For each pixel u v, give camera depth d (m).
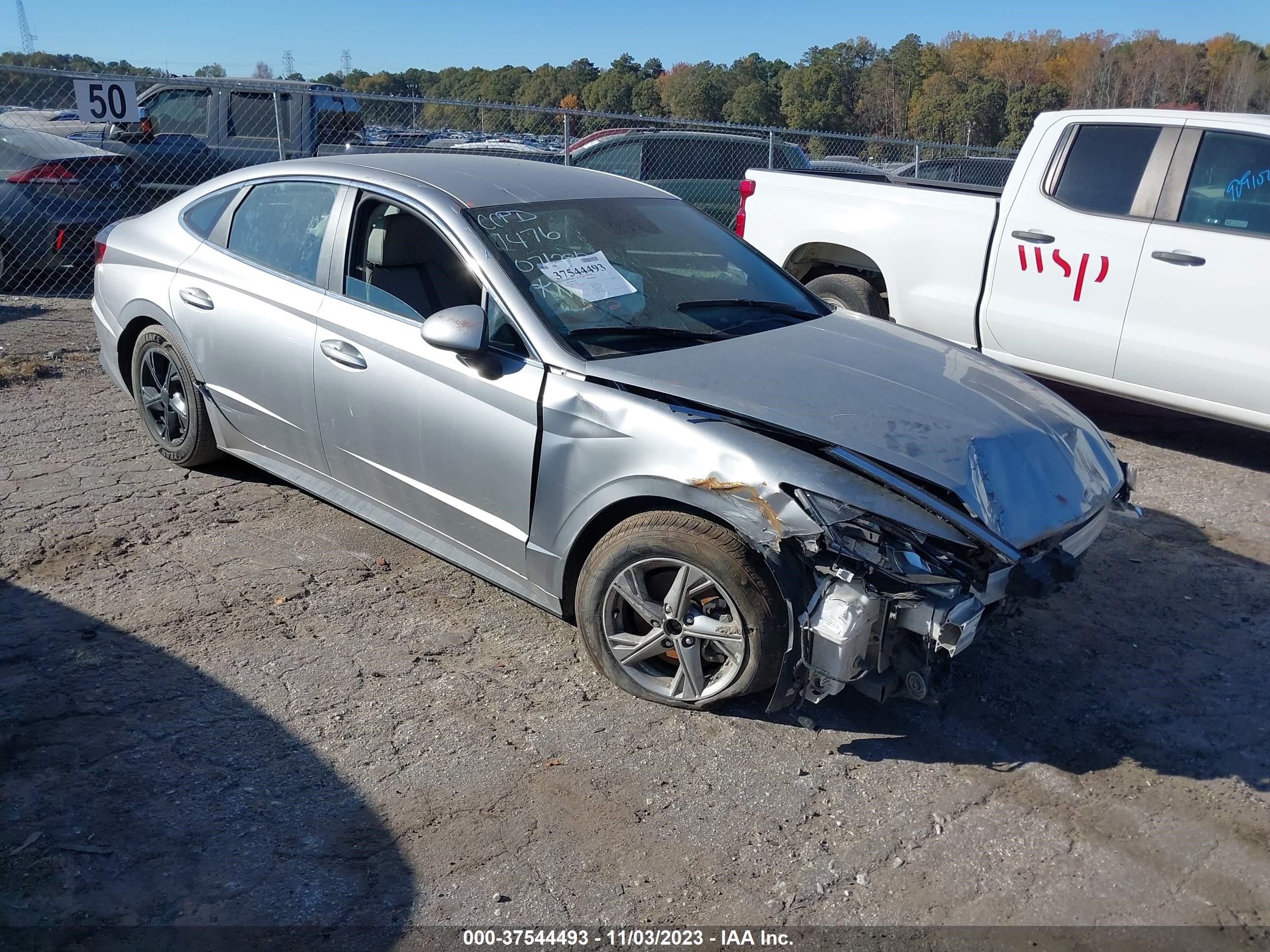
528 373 3.54
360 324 4.03
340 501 4.38
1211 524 5.33
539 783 3.12
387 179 4.14
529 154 12.72
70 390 6.61
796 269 7.62
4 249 9.05
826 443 3.12
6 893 2.60
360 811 2.97
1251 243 5.49
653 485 3.24
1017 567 3.05
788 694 3.13
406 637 3.89
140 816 2.89
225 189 4.85
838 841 2.95
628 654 3.48
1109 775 3.29
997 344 6.58
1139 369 5.97
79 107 8.91
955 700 3.65
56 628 3.80
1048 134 6.29
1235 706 3.70
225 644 3.77
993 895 2.77
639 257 4.15
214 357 4.69
